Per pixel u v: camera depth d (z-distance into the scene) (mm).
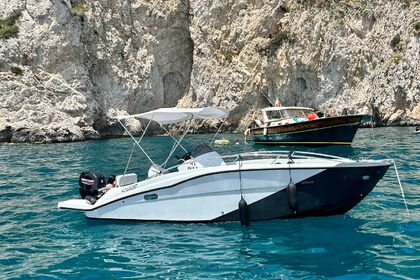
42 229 10312
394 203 11719
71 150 28703
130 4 50000
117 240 9367
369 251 8234
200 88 49406
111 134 44938
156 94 50250
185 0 51281
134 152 26547
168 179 10336
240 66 47750
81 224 10641
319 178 10016
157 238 9414
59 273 7656
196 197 10258
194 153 11188
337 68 44719
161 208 10453
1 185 16016
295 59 45531
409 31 43125
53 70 42906
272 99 46781
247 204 10102
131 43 49094
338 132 26297
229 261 7980
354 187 10258
